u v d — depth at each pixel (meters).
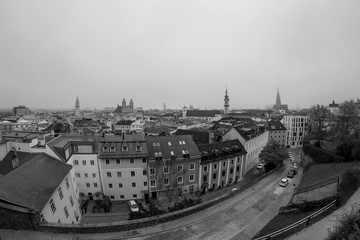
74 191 28.69
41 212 17.77
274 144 50.78
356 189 22.77
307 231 17.86
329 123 72.00
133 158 37.78
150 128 83.94
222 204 29.20
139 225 21.34
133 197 38.84
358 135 46.47
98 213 31.72
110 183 38.09
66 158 33.78
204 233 22.05
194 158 40.19
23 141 34.31
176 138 42.81
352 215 16.03
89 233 18.83
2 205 16.23
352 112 55.41
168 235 21.19
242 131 55.50
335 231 15.60
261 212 27.36
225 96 167.38
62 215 22.56
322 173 35.12
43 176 21.78
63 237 17.42
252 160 57.22
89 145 37.50
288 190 35.31
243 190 34.78
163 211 28.42
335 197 21.52
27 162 23.25
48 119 151.12
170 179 38.69
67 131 73.50
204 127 90.00
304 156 55.59
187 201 31.88
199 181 41.53
